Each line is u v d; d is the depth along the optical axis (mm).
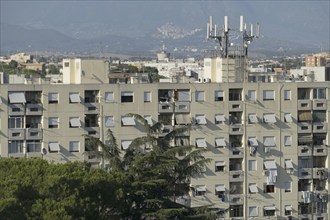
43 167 163375
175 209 162875
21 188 153250
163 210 162375
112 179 161500
